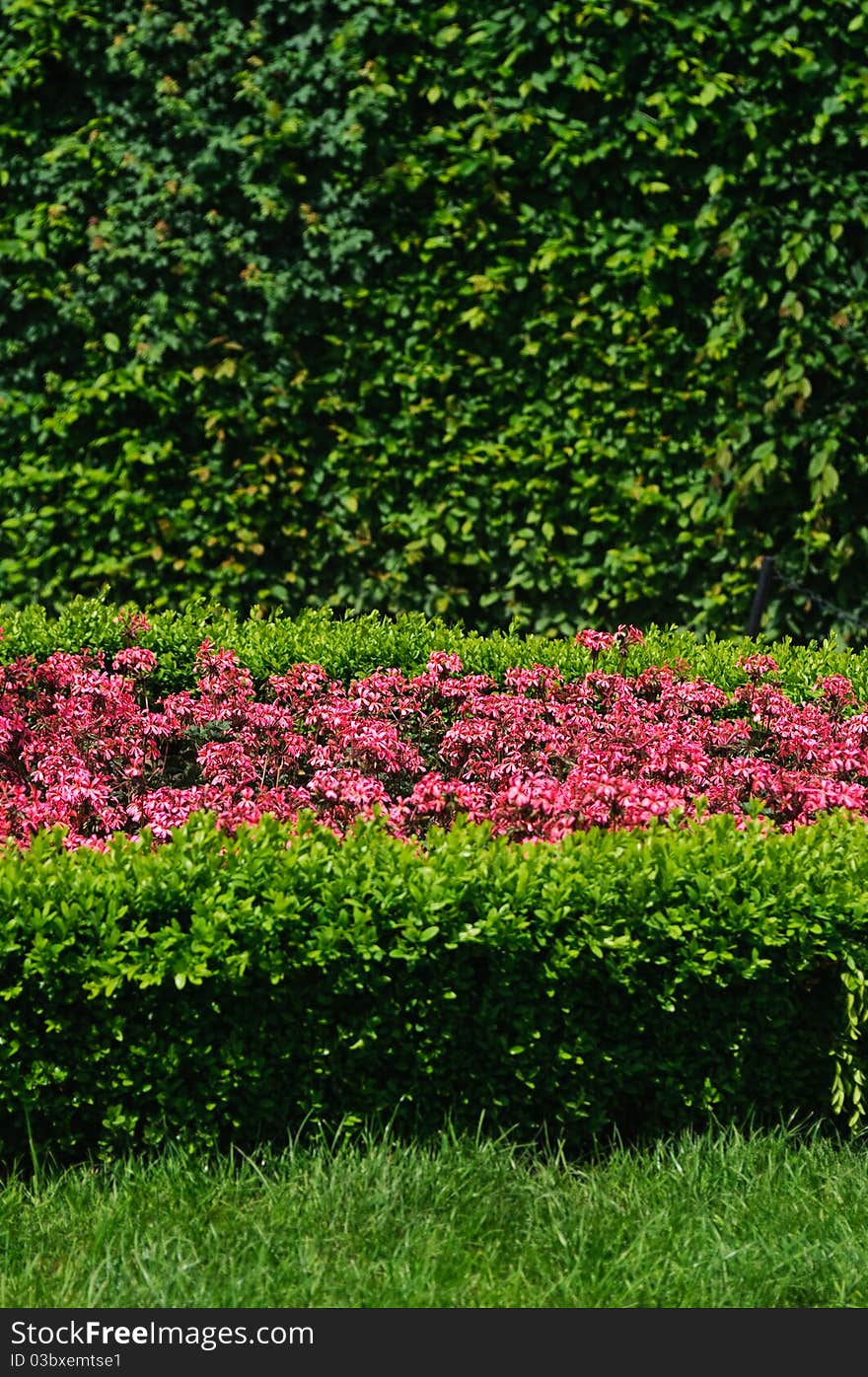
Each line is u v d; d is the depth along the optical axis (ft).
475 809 15.47
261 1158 12.05
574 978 12.33
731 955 12.38
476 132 25.03
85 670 19.43
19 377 26.11
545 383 25.94
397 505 26.45
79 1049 11.79
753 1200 11.59
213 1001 11.91
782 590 25.76
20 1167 11.88
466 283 25.62
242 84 25.34
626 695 19.26
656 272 25.20
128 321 25.94
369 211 25.75
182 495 26.25
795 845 13.23
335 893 12.14
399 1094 12.30
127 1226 10.94
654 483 26.00
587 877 12.55
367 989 12.19
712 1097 12.57
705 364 25.41
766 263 24.71
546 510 26.14
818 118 24.35
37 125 25.54
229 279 25.79
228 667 19.49
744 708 19.36
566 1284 10.52
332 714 17.47
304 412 26.25
